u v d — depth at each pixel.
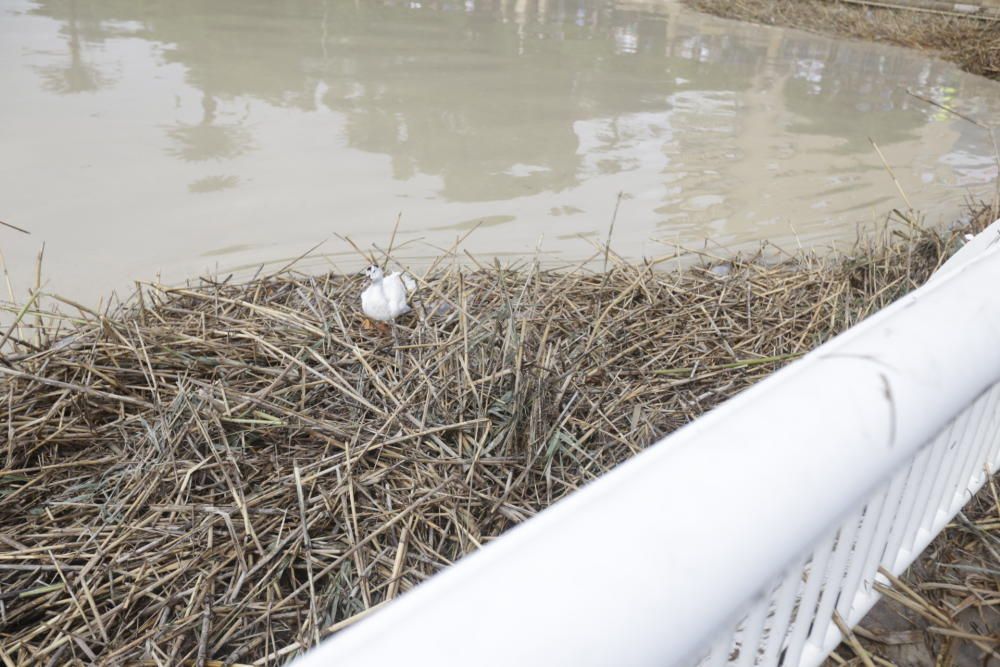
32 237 4.40
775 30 11.42
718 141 6.78
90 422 2.92
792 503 0.71
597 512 0.63
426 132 6.36
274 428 2.89
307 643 2.22
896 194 5.98
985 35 11.16
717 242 5.00
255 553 2.47
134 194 4.96
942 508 1.81
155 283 3.87
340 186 5.33
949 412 0.92
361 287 3.94
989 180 6.41
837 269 4.36
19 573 2.39
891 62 10.23
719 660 0.93
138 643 2.18
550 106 7.22
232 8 9.39
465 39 9.20
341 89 7.10
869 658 2.04
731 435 0.73
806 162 6.49
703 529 0.65
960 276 1.07
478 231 4.90
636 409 3.13
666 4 12.43
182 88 6.72
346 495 2.66
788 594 1.08
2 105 5.94
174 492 2.66
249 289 3.88
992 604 2.39
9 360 2.97
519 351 3.02
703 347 3.61
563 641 0.55
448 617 0.54
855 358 0.87
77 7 8.66
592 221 5.15
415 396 3.10
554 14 10.98
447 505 2.66
